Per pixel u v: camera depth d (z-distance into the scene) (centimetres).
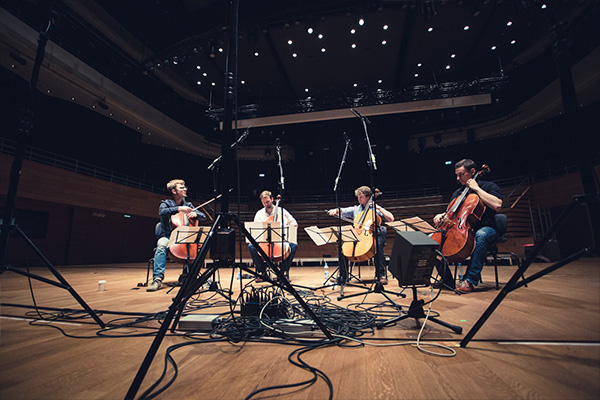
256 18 902
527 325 150
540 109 1154
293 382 92
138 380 81
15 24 775
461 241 263
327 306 204
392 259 157
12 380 94
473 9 816
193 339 138
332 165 1577
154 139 1372
